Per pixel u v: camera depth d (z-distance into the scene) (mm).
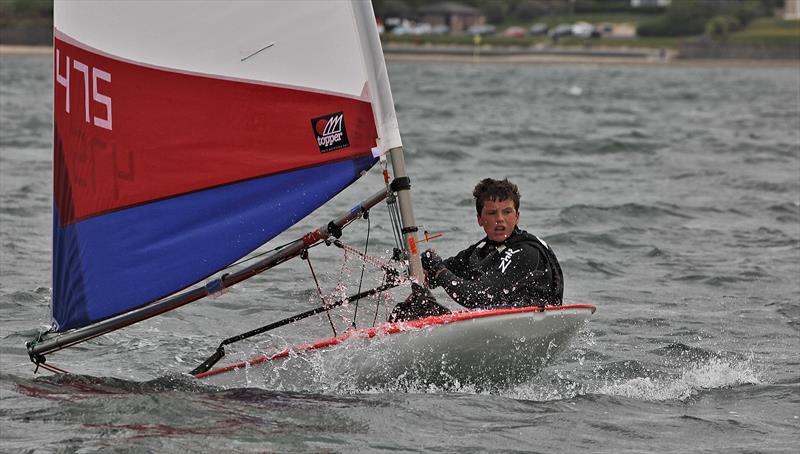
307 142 22016
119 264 22469
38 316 31203
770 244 46625
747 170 72812
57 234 23031
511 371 23609
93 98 22531
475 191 23875
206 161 22203
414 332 22453
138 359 26734
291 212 22016
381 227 45219
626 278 39406
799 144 91875
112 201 22469
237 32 21984
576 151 84625
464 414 22125
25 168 65312
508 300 23078
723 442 21266
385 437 20609
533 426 21719
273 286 34438
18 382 24016
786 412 23484
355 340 22812
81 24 22516
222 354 24422
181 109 22188
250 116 22094
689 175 69812
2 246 41469
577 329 23812
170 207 22328
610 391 24906
